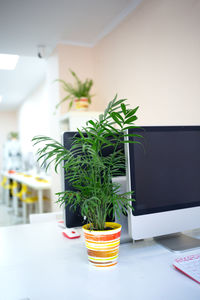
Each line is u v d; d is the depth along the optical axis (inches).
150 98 85.5
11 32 112.3
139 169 38.2
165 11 77.8
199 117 66.4
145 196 38.3
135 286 29.4
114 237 34.3
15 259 38.1
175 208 40.2
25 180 160.9
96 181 35.5
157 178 39.4
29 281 31.2
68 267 34.9
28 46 127.3
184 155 41.9
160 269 33.6
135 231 37.2
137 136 36.0
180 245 41.4
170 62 76.3
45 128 194.9
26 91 229.8
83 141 36.5
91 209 34.5
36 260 37.6
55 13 98.3
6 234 51.4
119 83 104.0
